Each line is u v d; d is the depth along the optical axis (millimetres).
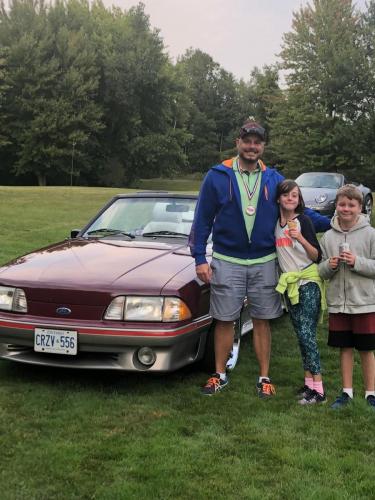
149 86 47469
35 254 4477
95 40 46531
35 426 3281
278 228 3859
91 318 3670
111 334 3594
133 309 3656
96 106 44938
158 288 3705
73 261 4152
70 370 4270
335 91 40562
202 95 79375
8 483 2648
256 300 3906
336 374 4352
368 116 39281
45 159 44344
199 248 3865
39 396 3740
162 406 3631
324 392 3914
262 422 3412
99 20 49531
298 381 4184
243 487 2662
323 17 40844
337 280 3725
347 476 2783
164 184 56531
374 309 3646
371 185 41000
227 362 4316
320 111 40906
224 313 3885
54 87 43938
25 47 43094
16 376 4121
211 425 3350
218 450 3031
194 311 3869
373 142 39938
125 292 3668
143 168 50625
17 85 43531
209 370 4250
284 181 3799
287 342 5203
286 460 2932
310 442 3156
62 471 2766
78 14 47812
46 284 3764
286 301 3920
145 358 3670
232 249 3859
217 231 3875
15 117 44438
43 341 3689
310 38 41250
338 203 3721
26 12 45156
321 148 41125
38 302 3754
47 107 43281
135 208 5371
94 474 2752
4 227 12086
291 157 42250
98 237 4992
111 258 4219
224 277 3861
